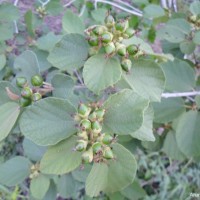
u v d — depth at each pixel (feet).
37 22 1.45
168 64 1.02
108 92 0.80
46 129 0.66
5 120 0.71
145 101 0.63
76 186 1.15
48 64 1.01
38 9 1.46
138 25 1.69
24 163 1.03
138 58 0.70
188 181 2.22
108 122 0.64
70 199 1.98
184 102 1.03
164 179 2.15
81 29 0.84
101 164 0.66
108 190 0.69
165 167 2.26
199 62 1.25
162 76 0.70
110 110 0.64
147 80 0.70
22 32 1.34
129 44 0.71
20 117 0.72
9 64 1.17
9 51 1.24
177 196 2.15
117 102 0.64
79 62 0.72
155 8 1.37
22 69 0.82
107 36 0.64
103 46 0.66
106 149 0.63
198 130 0.99
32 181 0.99
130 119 0.63
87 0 1.61
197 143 0.99
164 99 1.03
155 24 1.48
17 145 1.83
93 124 0.62
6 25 1.16
